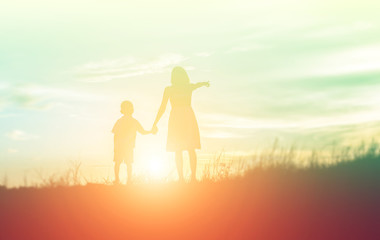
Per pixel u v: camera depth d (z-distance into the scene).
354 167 8.49
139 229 6.65
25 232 6.59
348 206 7.04
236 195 7.86
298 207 7.14
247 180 8.56
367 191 7.53
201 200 7.84
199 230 6.51
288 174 8.53
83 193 8.84
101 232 6.56
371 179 7.96
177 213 7.31
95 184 9.88
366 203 7.12
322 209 6.97
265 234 6.23
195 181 9.66
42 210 7.62
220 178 9.34
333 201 7.23
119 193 8.88
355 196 7.39
